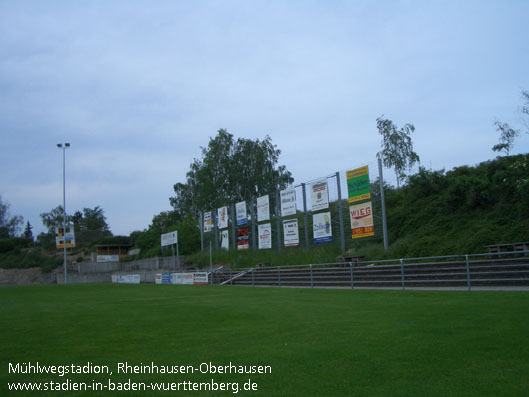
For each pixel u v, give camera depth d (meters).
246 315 12.29
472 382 5.43
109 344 8.62
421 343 7.50
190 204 69.19
